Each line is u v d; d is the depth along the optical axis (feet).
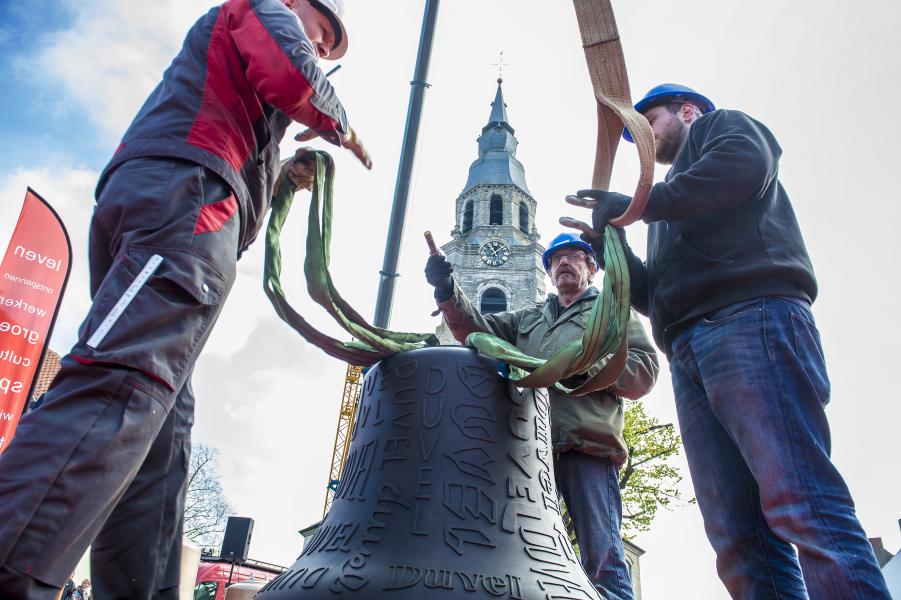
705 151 7.29
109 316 4.30
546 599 4.90
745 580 6.93
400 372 6.19
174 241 4.79
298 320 6.30
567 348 5.75
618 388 10.19
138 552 5.37
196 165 5.18
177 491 5.74
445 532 5.18
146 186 4.94
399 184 12.81
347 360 6.51
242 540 53.67
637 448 58.54
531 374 5.77
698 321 7.02
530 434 6.07
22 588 3.49
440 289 8.53
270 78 5.51
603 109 6.83
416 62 13.52
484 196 184.34
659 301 7.52
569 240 11.78
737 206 7.11
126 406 4.13
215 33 5.78
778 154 7.48
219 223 5.15
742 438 6.23
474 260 169.48
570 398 10.18
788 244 6.93
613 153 7.26
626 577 9.64
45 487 3.67
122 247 4.71
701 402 7.48
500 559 5.11
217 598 55.11
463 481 5.46
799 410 6.04
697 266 7.12
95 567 5.28
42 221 25.03
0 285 23.93
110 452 3.95
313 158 6.51
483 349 6.16
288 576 5.26
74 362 4.12
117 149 5.38
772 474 5.84
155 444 5.62
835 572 5.28
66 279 25.41
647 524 58.39
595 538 9.62
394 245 12.46
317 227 6.30
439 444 5.65
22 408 23.32
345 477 6.01
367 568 4.99
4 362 23.20
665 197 6.61
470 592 4.79
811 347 6.41
